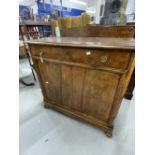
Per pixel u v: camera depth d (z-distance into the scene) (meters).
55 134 1.20
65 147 1.07
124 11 2.57
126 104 1.65
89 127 1.29
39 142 1.12
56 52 1.02
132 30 1.49
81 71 0.99
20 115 1.45
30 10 4.34
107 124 1.13
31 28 3.82
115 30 1.59
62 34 1.99
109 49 0.77
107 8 2.71
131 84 1.62
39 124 1.32
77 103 1.22
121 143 1.11
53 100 1.45
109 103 1.00
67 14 7.62
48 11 5.50
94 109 1.14
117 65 0.80
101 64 0.85
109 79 0.89
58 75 1.17
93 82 0.98
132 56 0.72
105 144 1.10
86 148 1.06
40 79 1.36
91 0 7.72
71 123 1.34
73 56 0.95
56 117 1.42
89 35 1.78
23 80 2.40
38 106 1.62
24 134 1.20
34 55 1.19
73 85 1.12
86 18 3.44
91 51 0.84
